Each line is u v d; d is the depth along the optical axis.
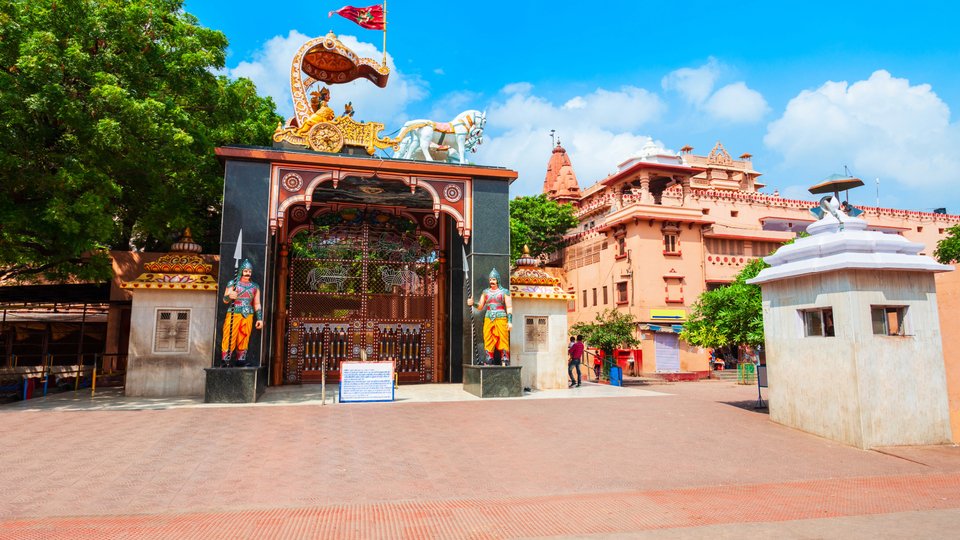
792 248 9.27
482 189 14.59
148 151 11.88
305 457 6.95
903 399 8.05
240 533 4.55
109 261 13.42
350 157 13.61
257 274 12.65
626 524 4.85
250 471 6.34
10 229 11.48
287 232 16.42
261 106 19.58
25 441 7.45
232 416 9.54
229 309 12.10
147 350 12.66
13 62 11.13
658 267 29.17
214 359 12.02
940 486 6.15
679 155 31.66
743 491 5.92
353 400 11.62
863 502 5.54
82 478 5.96
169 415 9.57
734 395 15.32
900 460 7.23
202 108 15.37
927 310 8.41
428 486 5.94
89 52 12.15
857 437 7.84
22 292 19.92
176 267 13.16
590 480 6.24
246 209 12.86
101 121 10.71
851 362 7.99
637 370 27.88
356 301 16.66
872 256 8.10
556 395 13.62
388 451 7.33
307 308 16.28
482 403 11.58
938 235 36.09
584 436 8.42
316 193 15.85
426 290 17.25
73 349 21.62
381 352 16.58
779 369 9.60
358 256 16.94
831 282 8.43
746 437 8.48
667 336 28.48
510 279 15.70
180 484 5.84
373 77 16.02
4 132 10.57
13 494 5.43
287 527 4.71
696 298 29.38
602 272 32.25
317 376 16.16
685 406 11.41
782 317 9.59
